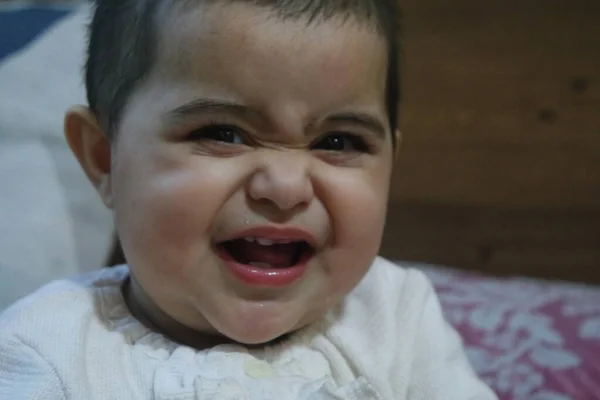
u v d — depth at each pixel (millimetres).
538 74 1403
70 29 1078
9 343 579
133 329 616
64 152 963
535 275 1417
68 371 557
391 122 647
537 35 1401
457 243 1431
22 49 1049
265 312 565
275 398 561
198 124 541
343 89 549
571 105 1399
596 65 1389
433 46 1435
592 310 1029
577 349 947
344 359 640
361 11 570
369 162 593
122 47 604
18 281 849
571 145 1403
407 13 1431
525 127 1414
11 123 964
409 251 1434
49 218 903
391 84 637
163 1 563
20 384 557
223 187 538
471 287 1111
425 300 727
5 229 874
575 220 1408
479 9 1416
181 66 541
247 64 523
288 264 588
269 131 539
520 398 891
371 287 715
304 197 542
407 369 664
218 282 560
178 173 544
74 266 897
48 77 1017
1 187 909
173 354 594
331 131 563
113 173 603
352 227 577
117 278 690
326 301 601
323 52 536
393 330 682
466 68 1421
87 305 625
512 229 1421
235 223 542
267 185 533
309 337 647
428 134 1434
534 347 956
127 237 577
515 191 1421
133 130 572
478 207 1433
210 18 531
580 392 889
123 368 579
